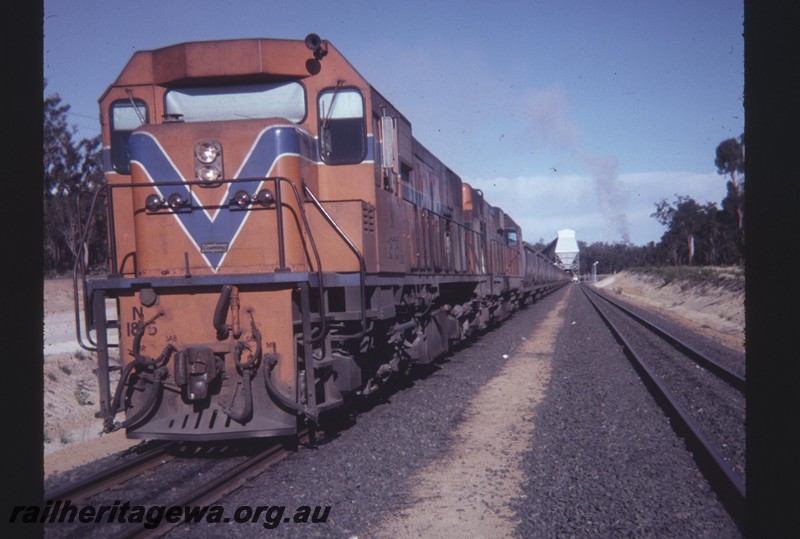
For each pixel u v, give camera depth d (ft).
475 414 29.86
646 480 19.58
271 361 21.65
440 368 43.98
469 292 57.26
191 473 20.99
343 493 18.57
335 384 24.93
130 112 26.08
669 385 37.14
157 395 22.12
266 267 23.27
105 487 19.67
